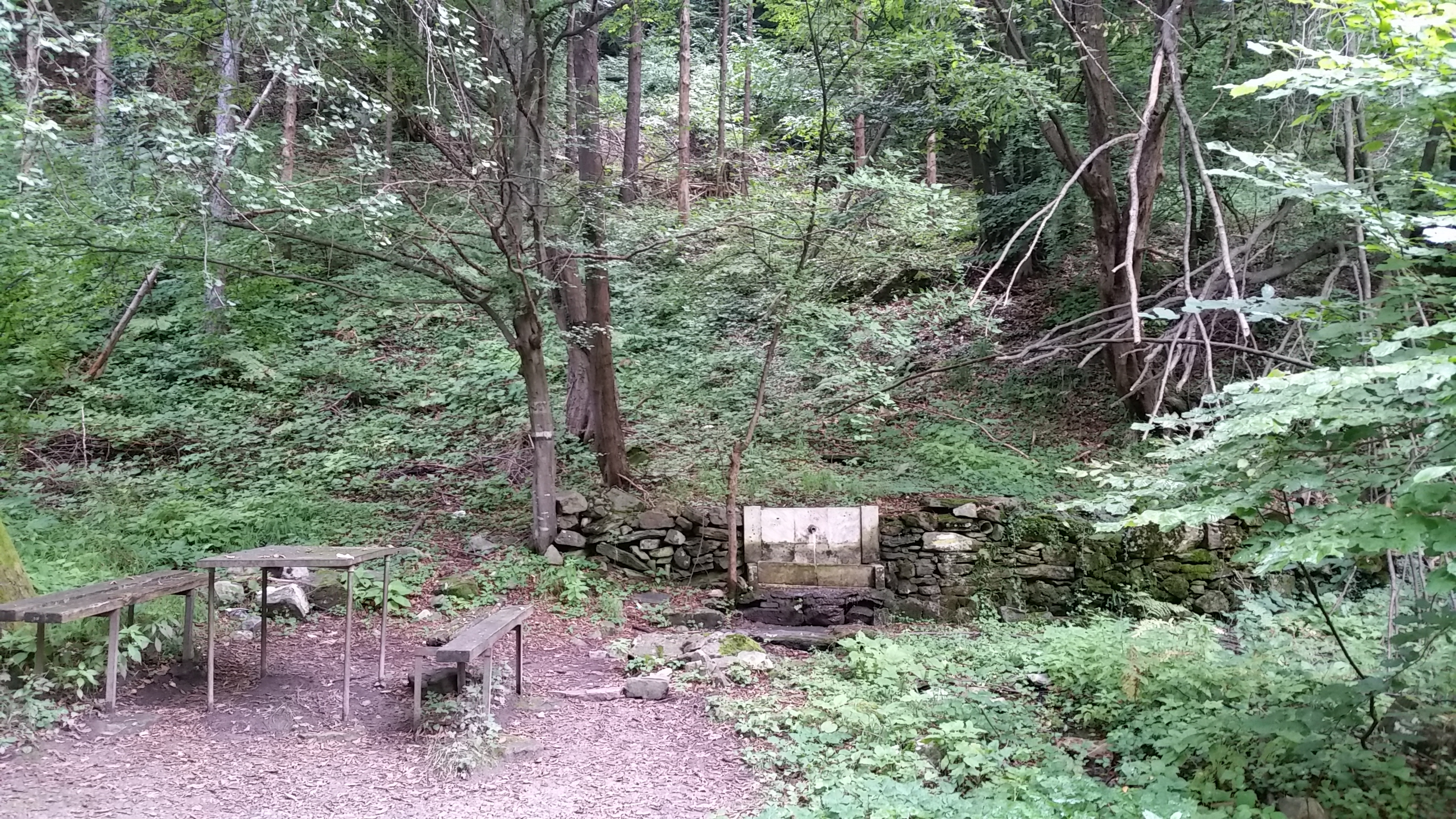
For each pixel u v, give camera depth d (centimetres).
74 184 589
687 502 863
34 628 488
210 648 484
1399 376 280
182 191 544
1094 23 900
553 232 796
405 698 513
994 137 1076
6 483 862
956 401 1129
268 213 595
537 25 754
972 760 411
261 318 1245
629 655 622
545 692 547
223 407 1115
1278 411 318
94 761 412
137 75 624
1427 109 326
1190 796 372
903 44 860
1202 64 866
